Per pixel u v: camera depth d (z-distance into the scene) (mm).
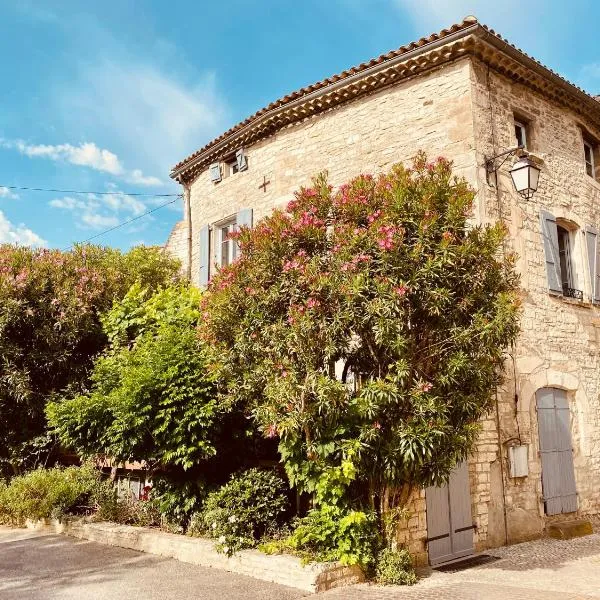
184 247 15945
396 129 10078
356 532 6680
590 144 12219
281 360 6695
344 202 7191
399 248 6605
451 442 6688
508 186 9703
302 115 11242
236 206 12391
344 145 10672
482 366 6742
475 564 7707
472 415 6926
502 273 7270
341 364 7691
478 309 6758
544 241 10172
